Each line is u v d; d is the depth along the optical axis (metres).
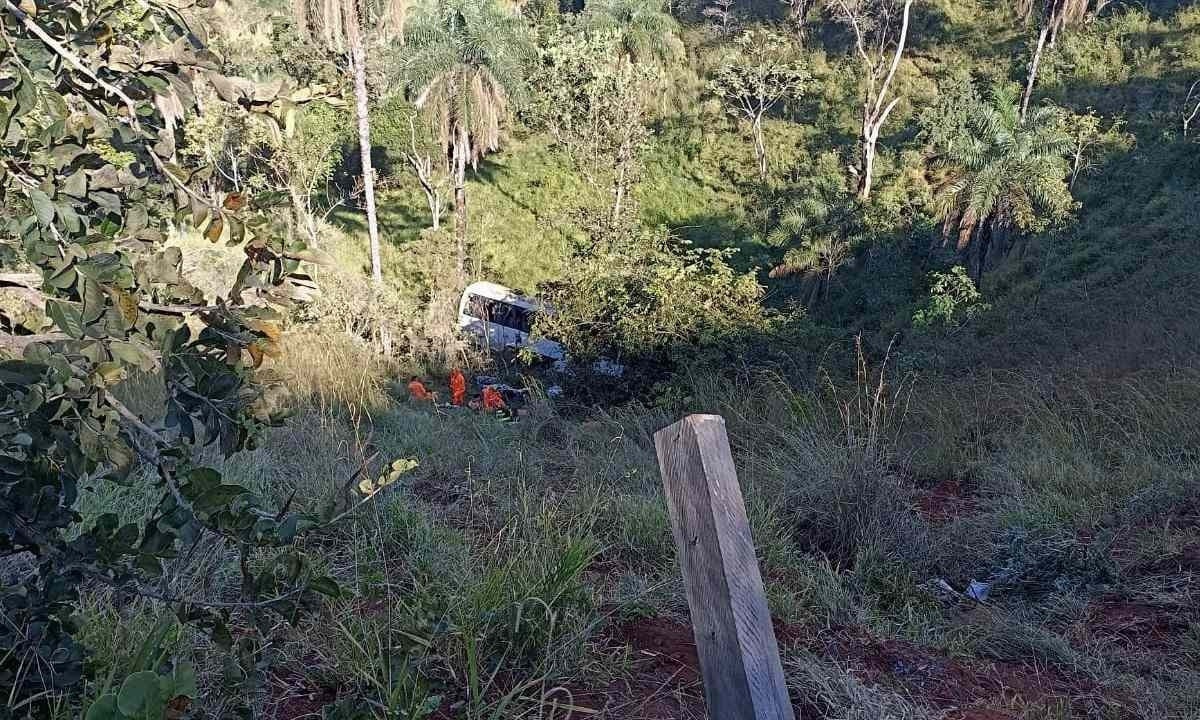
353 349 11.28
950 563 5.09
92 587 3.10
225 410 1.92
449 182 34.84
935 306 23.33
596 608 3.58
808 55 40.25
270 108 1.98
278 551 3.48
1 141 1.69
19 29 1.73
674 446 2.25
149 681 1.64
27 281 1.79
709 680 2.21
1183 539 5.05
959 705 3.34
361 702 2.71
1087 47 34.38
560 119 33.44
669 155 36.91
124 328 1.66
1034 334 18.16
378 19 26.61
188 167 2.05
